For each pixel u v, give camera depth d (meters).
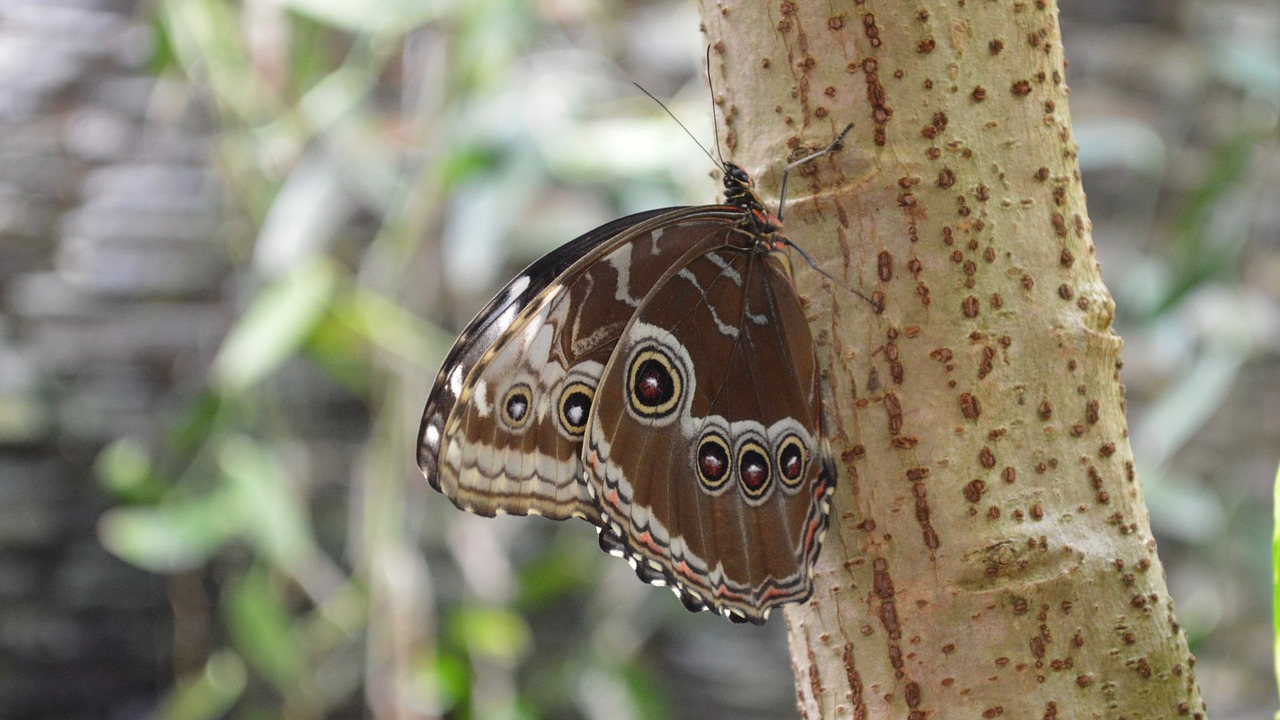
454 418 0.79
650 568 0.80
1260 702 1.73
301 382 1.88
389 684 1.31
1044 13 0.77
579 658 1.57
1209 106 1.81
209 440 1.41
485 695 1.42
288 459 1.63
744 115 0.78
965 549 0.76
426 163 1.26
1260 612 1.70
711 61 0.78
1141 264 1.43
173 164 1.92
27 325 1.92
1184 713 0.76
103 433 1.91
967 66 0.76
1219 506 1.59
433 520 1.70
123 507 1.94
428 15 1.24
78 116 1.91
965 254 0.76
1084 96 1.90
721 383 0.80
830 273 0.77
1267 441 1.79
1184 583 1.75
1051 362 0.76
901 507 0.76
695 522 0.80
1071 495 0.76
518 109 1.25
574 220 1.61
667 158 1.26
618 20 1.71
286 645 1.35
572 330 0.80
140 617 1.98
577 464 0.80
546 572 1.49
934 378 0.76
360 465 1.78
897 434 0.76
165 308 1.92
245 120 1.30
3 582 1.93
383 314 1.26
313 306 1.21
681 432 0.80
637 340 0.80
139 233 1.91
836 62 0.77
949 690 0.76
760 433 0.79
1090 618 0.76
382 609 1.31
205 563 1.80
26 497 1.92
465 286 1.41
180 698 1.71
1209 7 1.91
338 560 1.86
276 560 1.38
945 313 0.76
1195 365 1.46
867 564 0.77
